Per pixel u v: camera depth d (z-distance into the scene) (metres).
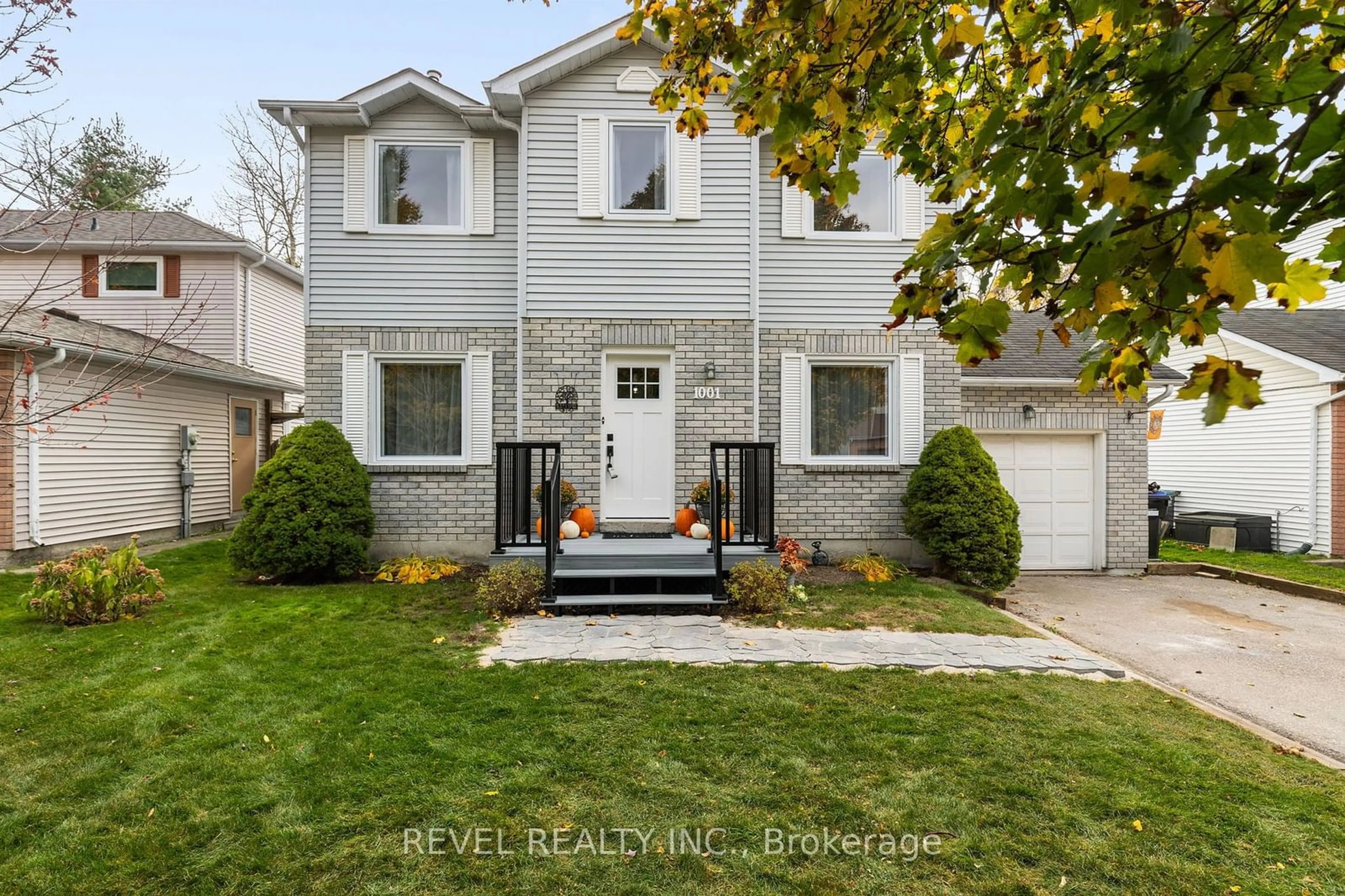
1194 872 2.33
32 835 2.45
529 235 7.43
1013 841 2.49
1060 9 1.95
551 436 7.46
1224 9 1.29
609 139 7.46
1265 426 10.59
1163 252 1.25
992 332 1.56
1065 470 8.66
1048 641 4.92
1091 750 3.19
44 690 3.80
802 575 7.06
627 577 5.93
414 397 7.86
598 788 2.81
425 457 7.77
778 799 2.74
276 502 6.69
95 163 4.29
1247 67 1.28
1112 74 1.40
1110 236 1.23
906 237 7.88
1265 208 1.42
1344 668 4.86
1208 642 5.52
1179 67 1.31
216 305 11.73
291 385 12.75
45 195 4.01
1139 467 8.59
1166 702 3.84
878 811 2.66
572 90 7.44
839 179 2.31
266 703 3.63
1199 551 10.29
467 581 6.87
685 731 3.34
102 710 3.51
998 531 6.90
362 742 3.17
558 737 3.25
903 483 7.86
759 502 6.64
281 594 6.25
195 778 2.84
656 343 7.49
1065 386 8.48
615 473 7.59
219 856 2.35
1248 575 8.02
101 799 2.69
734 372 7.56
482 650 4.57
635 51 7.48
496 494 6.29
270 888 2.20
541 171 7.41
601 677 4.04
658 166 7.60
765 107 2.25
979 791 2.81
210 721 3.39
